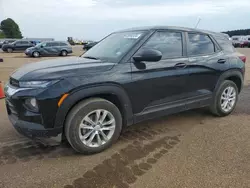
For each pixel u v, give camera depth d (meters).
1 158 3.34
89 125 3.37
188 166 3.15
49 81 3.09
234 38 44.00
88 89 3.24
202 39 4.59
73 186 2.76
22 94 3.12
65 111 3.14
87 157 3.38
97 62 3.60
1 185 2.77
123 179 2.88
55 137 3.22
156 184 2.79
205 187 2.74
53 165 3.18
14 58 22.05
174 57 4.09
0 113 5.23
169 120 4.81
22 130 3.20
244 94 6.95
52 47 25.19
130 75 3.56
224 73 4.77
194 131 4.28
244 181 2.84
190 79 4.27
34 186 2.76
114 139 3.60
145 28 4.13
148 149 3.61
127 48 3.74
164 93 3.98
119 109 3.68
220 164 3.19
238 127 4.45
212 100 4.75
